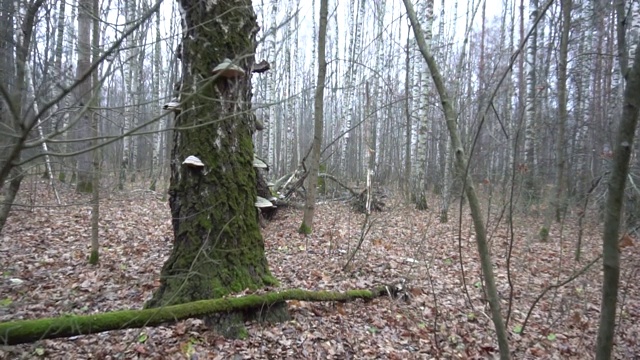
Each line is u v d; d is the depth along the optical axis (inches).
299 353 147.8
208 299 149.7
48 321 113.0
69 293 192.7
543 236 352.5
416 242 327.9
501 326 74.5
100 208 379.2
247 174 172.4
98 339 147.3
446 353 160.9
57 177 549.3
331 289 206.7
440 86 76.0
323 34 335.6
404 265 263.6
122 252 261.0
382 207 472.4
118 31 100.9
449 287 231.9
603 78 498.3
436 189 741.3
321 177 549.0
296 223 391.9
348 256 273.3
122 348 140.8
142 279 211.3
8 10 87.7
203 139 158.9
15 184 144.3
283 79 921.5
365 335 167.6
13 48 87.6
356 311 187.2
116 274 219.3
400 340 168.6
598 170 421.7
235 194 165.5
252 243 172.4
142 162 745.6
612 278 60.0
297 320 167.9
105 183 443.2
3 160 88.8
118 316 124.6
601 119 478.9
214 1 157.3
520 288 235.9
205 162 159.3
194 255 157.4
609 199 59.2
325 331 164.7
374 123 677.3
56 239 282.8
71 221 332.2
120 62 92.9
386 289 202.2
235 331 149.3
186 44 161.2
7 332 105.9
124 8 144.4
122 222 346.3
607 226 60.1
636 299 218.2
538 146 469.7
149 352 138.1
